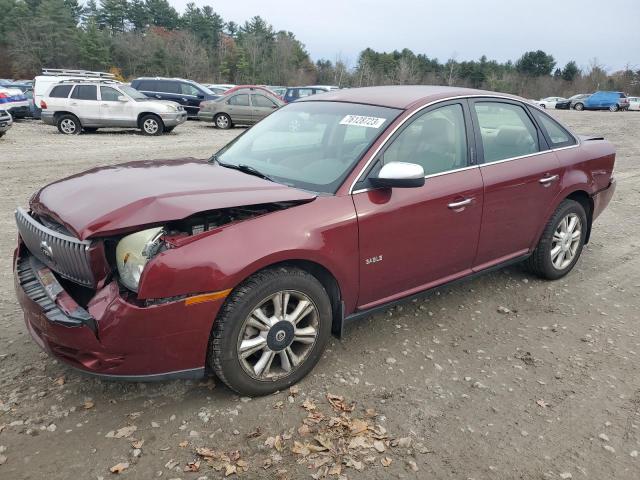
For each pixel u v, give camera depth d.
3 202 7.66
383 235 3.51
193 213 2.78
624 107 41.66
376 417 3.06
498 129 4.43
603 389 3.44
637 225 7.38
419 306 4.53
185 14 98.25
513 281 5.14
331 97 4.39
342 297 3.44
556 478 2.68
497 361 3.73
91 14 92.19
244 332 3.02
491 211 4.20
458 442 2.90
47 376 3.35
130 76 77.88
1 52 76.62
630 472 2.73
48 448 2.74
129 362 2.80
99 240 2.77
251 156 4.05
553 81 85.50
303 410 3.10
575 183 4.89
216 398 3.19
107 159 11.88
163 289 2.72
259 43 84.75
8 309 4.21
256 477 2.60
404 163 3.36
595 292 4.97
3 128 14.58
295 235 3.09
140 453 2.73
